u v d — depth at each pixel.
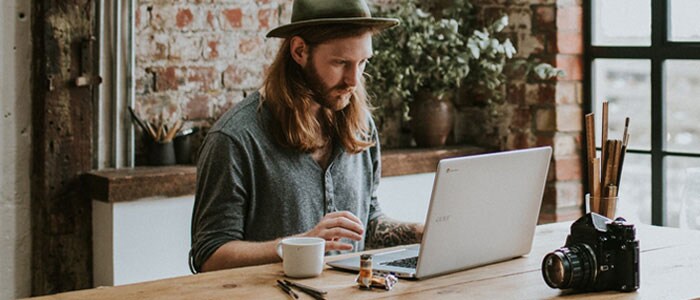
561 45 3.99
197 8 3.69
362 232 2.23
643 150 3.88
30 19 3.38
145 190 3.38
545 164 2.26
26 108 3.40
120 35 3.52
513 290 2.00
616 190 2.54
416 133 4.16
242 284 2.04
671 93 3.79
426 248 2.05
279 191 2.46
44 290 3.46
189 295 1.95
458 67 3.93
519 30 4.10
